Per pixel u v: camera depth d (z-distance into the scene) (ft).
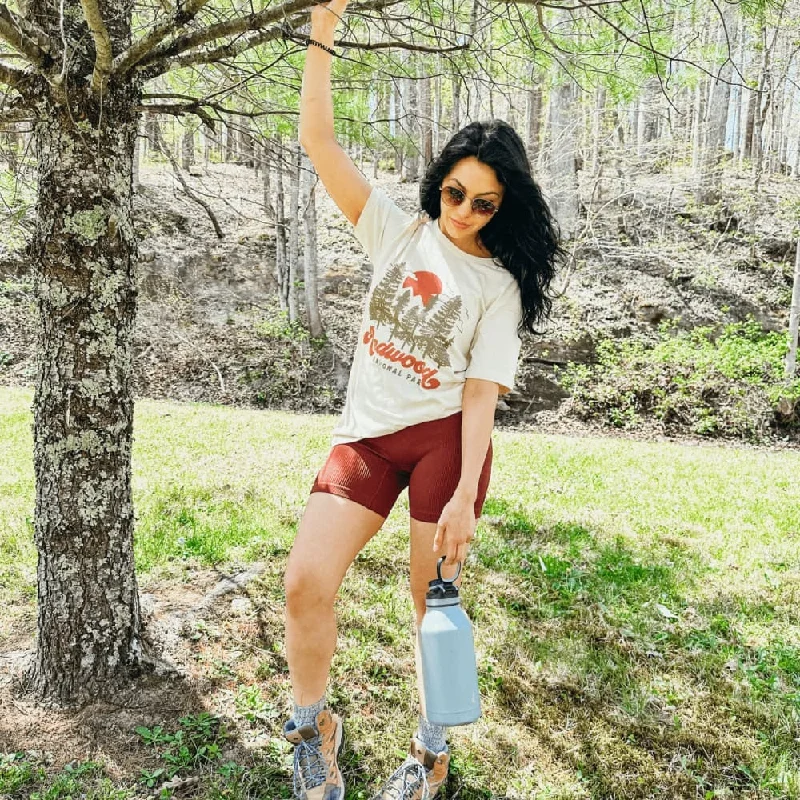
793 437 41.34
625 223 56.08
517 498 19.45
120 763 7.43
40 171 7.60
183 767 7.43
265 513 15.98
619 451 29.73
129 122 7.83
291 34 7.63
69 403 7.74
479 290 6.24
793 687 9.90
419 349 6.23
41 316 7.75
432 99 39.73
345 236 59.21
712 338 47.44
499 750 8.21
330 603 6.25
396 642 10.39
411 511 6.47
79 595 8.11
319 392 44.37
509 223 6.24
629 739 8.55
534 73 13.34
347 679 9.37
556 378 45.34
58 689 8.20
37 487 8.06
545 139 49.29
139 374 44.19
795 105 60.29
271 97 12.17
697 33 11.83
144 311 48.06
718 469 26.35
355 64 11.34
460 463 6.34
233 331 47.96
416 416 6.27
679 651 10.74
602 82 12.52
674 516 18.58
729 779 7.97
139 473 19.48
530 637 10.89
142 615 10.23
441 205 6.27
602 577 13.61
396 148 13.91
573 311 48.78
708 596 12.96
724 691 9.67
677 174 58.18
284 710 8.55
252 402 43.21
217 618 10.55
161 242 50.85
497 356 6.20
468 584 12.78
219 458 22.26
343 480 6.35
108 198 7.64
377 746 8.11
